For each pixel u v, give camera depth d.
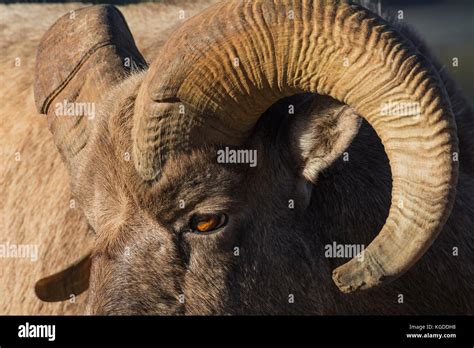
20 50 36.34
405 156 20.12
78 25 25.95
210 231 22.53
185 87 21.23
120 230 22.62
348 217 23.64
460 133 26.89
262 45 20.91
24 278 31.44
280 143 22.78
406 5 97.75
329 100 21.81
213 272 22.64
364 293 23.88
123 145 22.56
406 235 20.08
